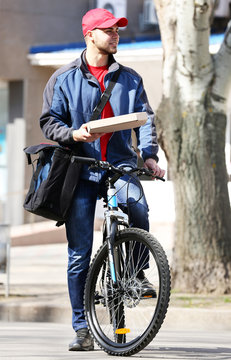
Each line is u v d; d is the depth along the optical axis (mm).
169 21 17406
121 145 9109
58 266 25812
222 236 17297
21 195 39844
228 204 17516
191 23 16969
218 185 17422
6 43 39219
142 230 8430
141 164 9609
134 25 41250
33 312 15820
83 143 9023
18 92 39625
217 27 36875
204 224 17344
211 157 17422
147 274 8406
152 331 8164
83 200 9141
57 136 8938
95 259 8930
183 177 17516
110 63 9195
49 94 9203
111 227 8727
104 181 9156
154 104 33344
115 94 9039
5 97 40594
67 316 15516
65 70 9156
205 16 16875
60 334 12008
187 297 16484
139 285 8414
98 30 8992
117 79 9070
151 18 40938
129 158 9203
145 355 8867
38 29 39875
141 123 8211
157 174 9086
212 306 15086
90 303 9008
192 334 12438
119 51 33781
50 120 9125
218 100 17438
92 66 9164
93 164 8594
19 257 29891
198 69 17281
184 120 17469
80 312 9242
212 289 17125
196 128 17391
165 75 17641
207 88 17391
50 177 9000
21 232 36438
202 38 17062
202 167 17422
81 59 9141
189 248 17391
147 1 41062
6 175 40375
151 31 41219
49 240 36594
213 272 17188
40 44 39875
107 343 8789
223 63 17344
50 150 9125
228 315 14102
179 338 11438
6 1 39062
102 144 9102
